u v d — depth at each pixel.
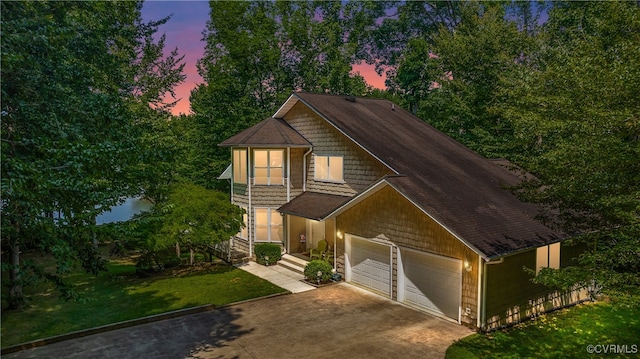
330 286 16.64
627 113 8.10
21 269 8.66
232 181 23.33
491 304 12.22
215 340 11.66
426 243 13.69
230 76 33.25
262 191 21.52
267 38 35.06
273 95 36.28
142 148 10.18
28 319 13.08
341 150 19.30
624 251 8.65
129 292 16.00
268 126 22.30
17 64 8.84
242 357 10.62
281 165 21.42
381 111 23.14
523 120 10.73
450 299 13.14
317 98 21.78
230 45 33.28
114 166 9.81
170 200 18.70
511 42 26.56
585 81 9.57
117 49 23.19
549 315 13.70
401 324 12.72
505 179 18.38
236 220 19.58
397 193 14.67
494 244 11.70
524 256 13.13
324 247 19.48
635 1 12.26
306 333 12.09
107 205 9.27
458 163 18.66
